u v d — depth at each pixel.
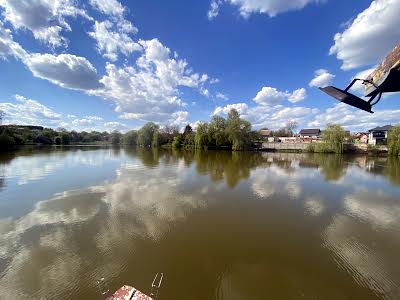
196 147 75.19
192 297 7.17
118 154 52.25
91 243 10.08
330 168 32.47
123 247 9.80
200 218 13.20
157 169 29.58
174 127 101.62
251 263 8.97
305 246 10.31
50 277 7.83
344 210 15.00
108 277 7.91
